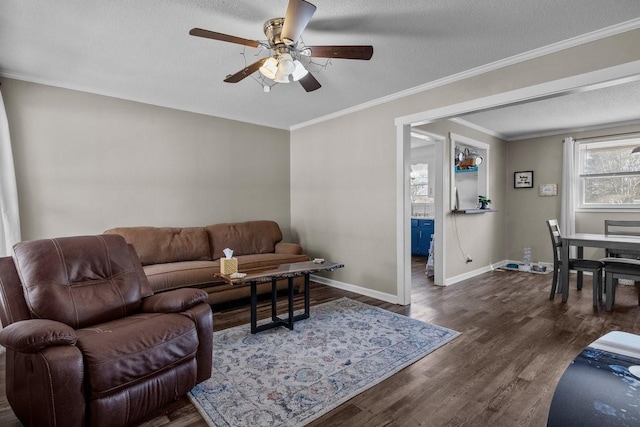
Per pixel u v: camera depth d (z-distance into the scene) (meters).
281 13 2.15
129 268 2.31
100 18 2.18
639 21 2.18
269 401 1.88
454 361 2.35
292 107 4.20
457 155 5.06
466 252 5.06
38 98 3.18
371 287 4.04
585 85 2.42
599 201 5.20
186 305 2.02
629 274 3.32
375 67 2.96
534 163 5.82
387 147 3.80
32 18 2.16
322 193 4.69
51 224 3.26
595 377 0.93
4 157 2.87
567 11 2.11
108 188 3.59
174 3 2.03
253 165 4.82
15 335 1.44
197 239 3.93
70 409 1.44
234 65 2.93
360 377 2.13
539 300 3.84
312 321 3.15
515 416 1.74
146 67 2.97
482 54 2.71
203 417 1.75
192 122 4.21
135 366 1.62
